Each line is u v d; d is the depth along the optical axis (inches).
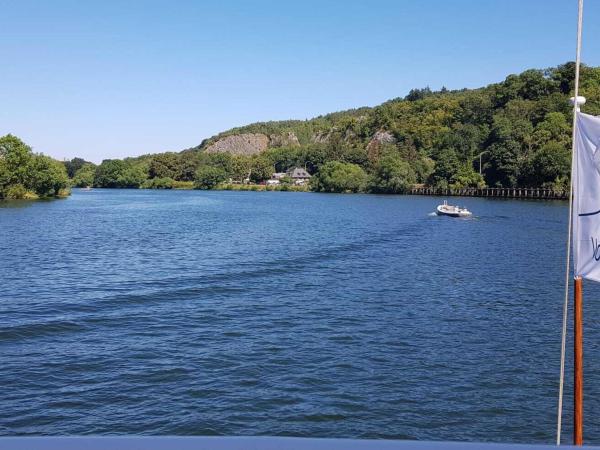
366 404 648.4
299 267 1567.4
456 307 1117.7
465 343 879.7
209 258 1718.8
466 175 6776.6
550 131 6697.8
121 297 1158.3
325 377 725.9
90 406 635.5
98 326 943.7
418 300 1175.6
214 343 861.2
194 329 935.7
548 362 796.0
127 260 1672.0
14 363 764.0
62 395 662.5
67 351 815.7
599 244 319.3
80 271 1472.7
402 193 7372.1
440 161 7081.7
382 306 1117.1
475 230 2691.9
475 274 1492.4
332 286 1307.8
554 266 1632.6
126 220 3213.6
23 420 600.1
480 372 754.2
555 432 596.1
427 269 1566.2
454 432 590.9
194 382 704.4
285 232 2534.5
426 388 697.6
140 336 892.6
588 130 320.5
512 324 994.1
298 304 1122.7
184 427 588.4
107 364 764.6
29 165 5561.0
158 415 614.9
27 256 1740.9
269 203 5334.6
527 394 685.3
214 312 1048.8
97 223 2994.6
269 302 1135.0
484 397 674.8
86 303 1101.1
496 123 7613.2
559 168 5861.2
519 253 1903.3
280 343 863.1
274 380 713.6
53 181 5826.8
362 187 7726.4
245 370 746.2
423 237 2375.7
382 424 602.5
